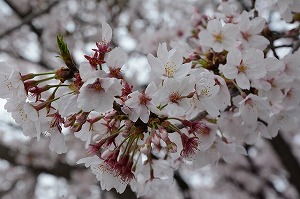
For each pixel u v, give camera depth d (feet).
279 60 1.59
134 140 1.41
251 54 1.53
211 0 4.02
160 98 1.31
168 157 1.75
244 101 1.58
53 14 4.42
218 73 1.65
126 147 1.39
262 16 1.83
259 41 1.71
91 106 1.25
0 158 4.68
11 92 1.35
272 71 1.63
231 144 1.68
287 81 1.64
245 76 1.53
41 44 4.76
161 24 4.21
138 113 1.29
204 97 1.37
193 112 1.51
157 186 1.64
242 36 1.71
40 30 4.72
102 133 1.43
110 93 1.27
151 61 1.34
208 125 1.61
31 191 5.28
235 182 5.97
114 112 1.35
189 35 2.13
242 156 5.76
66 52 1.32
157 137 1.35
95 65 1.28
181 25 3.28
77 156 4.63
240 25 1.72
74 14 4.64
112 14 4.50
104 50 1.30
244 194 5.95
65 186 5.49
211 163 1.68
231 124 1.73
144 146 1.54
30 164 4.74
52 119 1.37
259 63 1.53
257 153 5.98
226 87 1.52
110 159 1.39
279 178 6.10
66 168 4.66
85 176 4.87
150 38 3.69
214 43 1.67
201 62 1.66
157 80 1.39
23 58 5.00
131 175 1.40
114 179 1.41
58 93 1.38
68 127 1.35
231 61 1.53
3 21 4.97
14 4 4.61
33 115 1.32
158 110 1.31
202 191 6.17
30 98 1.34
